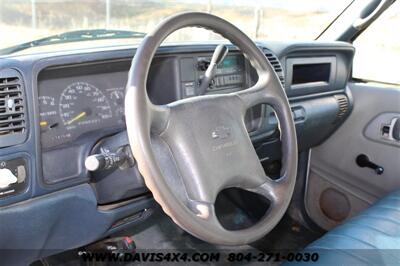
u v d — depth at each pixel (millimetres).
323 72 1937
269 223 1024
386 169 1898
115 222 1263
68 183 1117
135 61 897
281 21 1947
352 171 2008
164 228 2082
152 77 1341
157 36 935
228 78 1448
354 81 2098
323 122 1930
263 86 1146
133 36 1396
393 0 1869
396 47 1938
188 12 1008
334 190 2076
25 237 1082
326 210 2113
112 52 1174
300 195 2176
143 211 1335
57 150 1114
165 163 941
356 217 1444
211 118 994
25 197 1026
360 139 1976
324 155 2090
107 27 1396
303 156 2148
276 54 1670
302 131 1859
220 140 992
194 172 935
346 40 2055
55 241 1174
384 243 1246
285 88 1737
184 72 1332
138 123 850
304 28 2037
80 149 1147
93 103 1204
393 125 1857
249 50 1138
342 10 2027
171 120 934
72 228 1178
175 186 936
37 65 1009
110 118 1240
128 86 877
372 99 1940
